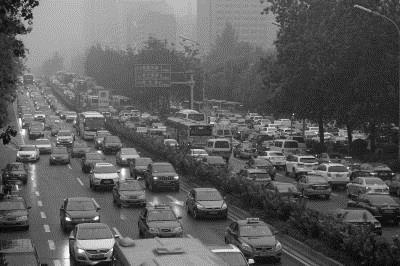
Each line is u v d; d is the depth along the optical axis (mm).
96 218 36000
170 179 51688
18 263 22906
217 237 33875
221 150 73562
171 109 152250
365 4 72938
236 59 180625
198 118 90000
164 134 102312
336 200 48906
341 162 64688
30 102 186625
